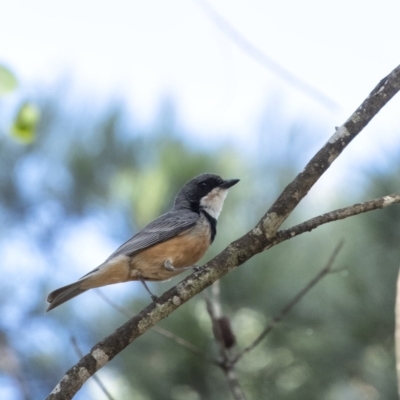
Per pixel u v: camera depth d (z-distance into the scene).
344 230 12.05
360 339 11.41
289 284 11.80
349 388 11.27
